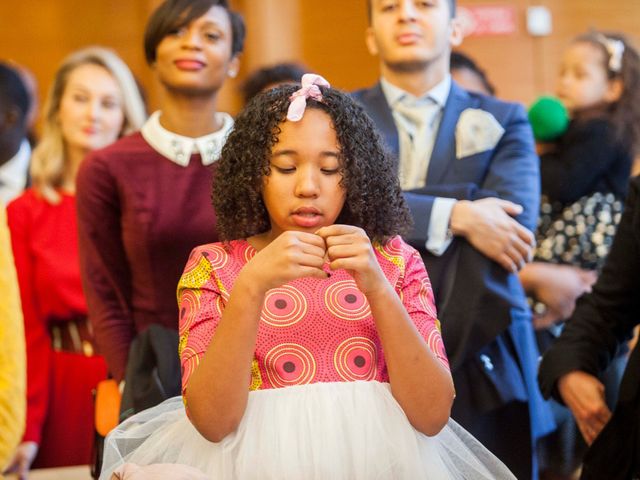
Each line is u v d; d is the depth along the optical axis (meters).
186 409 1.93
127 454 2.12
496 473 2.15
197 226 3.04
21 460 3.60
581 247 3.71
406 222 2.13
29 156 4.55
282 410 1.92
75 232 3.87
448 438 2.08
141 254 3.04
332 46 5.75
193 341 1.97
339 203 2.01
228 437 1.93
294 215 1.98
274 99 2.04
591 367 2.71
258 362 1.96
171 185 3.07
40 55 5.71
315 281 2.04
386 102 3.17
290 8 5.69
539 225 3.77
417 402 1.91
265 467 1.88
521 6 5.80
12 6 5.69
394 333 1.88
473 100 3.19
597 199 3.75
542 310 3.61
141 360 2.69
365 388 1.94
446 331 2.79
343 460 1.89
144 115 4.22
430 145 3.11
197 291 2.03
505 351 2.88
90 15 5.75
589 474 2.57
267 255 1.85
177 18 3.10
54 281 3.75
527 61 5.79
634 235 2.71
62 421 3.72
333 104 2.02
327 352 1.97
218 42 3.14
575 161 3.76
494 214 2.88
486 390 2.80
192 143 3.10
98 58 4.14
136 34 5.76
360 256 1.84
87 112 4.05
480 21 5.76
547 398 2.77
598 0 5.82
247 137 2.04
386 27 3.15
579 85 3.97
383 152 2.08
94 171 3.09
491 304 2.80
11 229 3.85
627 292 2.75
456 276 2.84
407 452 1.91
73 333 3.76
